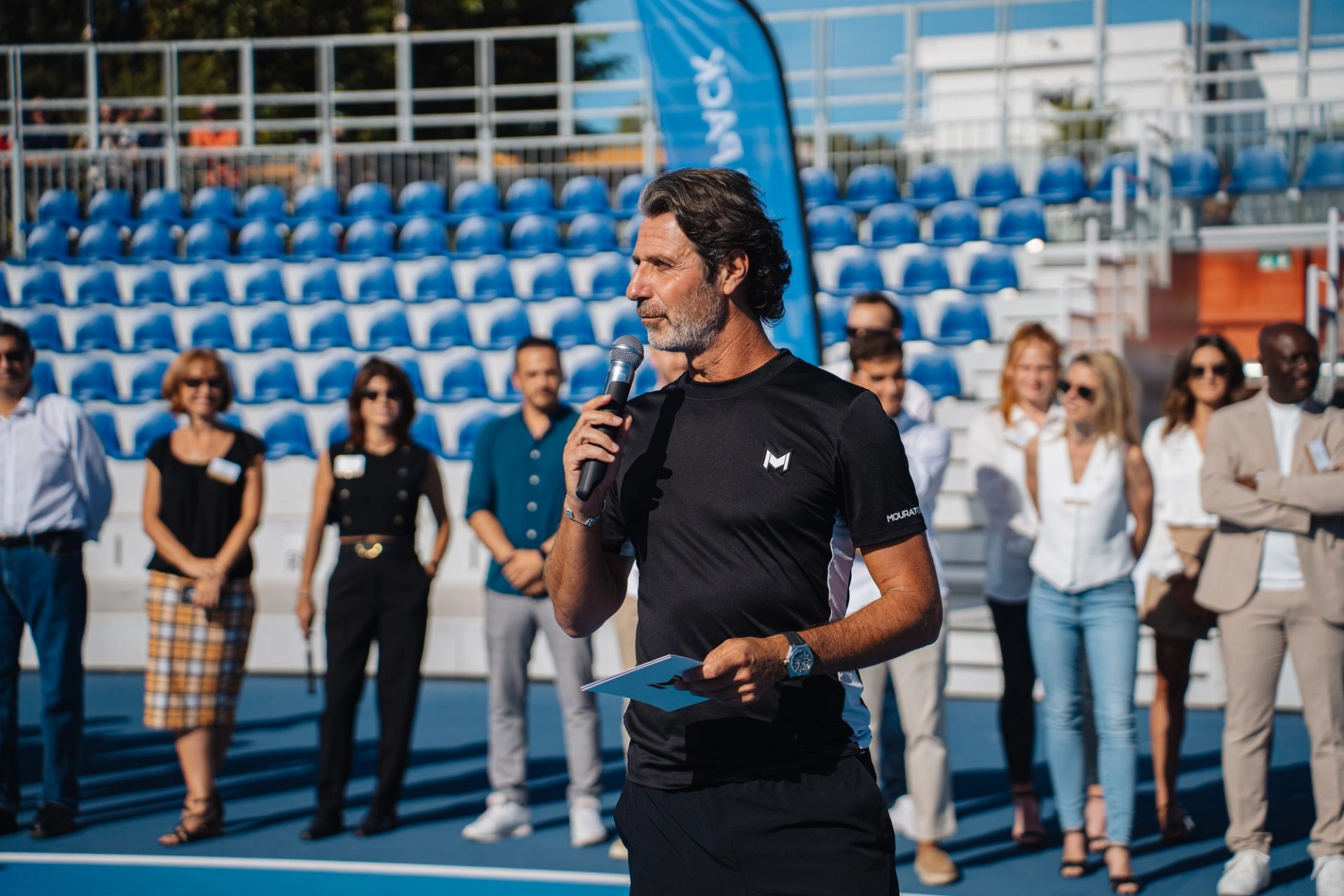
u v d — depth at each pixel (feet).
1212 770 19.42
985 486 16.03
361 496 16.65
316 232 41.57
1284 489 13.48
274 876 15.05
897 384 14.38
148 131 44.50
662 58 24.02
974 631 24.98
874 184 39.60
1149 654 23.25
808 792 7.07
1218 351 16.08
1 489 16.43
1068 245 35.60
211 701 16.47
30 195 44.29
